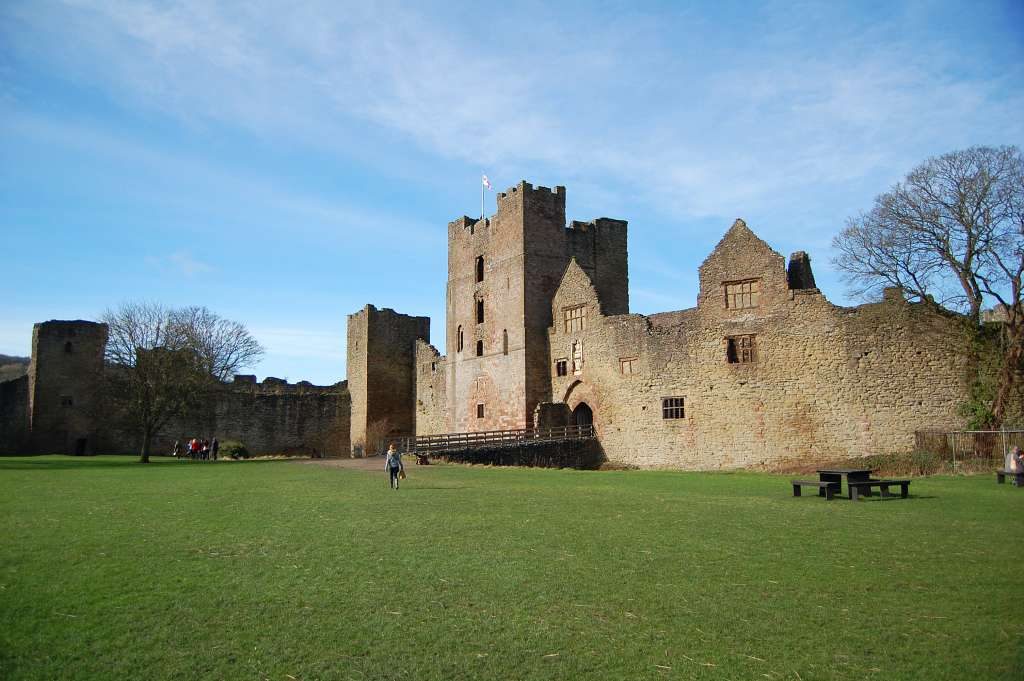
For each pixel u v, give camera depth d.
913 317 35.00
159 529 15.64
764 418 39.00
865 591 10.41
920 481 26.45
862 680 7.58
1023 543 13.50
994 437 30.48
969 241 33.56
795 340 38.28
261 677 7.88
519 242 52.28
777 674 7.76
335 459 49.38
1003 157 33.03
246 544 13.89
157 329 52.62
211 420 65.75
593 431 47.38
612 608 9.80
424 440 42.81
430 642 8.73
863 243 37.12
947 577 11.07
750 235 40.44
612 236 57.38
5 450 64.25
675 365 42.84
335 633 9.04
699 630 8.99
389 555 12.85
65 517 17.50
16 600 10.24
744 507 18.95
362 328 67.38
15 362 123.31
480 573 11.56
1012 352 32.19
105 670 8.05
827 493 20.88
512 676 7.82
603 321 47.19
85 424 63.91
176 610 9.87
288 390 72.38
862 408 35.94
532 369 51.22
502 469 35.91
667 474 34.19
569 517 17.12
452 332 60.06
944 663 7.93
